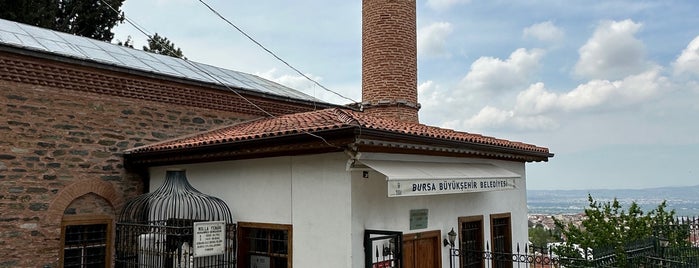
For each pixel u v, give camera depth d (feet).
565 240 52.54
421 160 32.86
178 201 34.58
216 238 31.50
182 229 30.81
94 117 38.78
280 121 37.99
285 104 51.16
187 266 30.94
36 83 35.96
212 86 44.98
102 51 46.19
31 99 35.76
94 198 38.65
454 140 31.81
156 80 41.78
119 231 35.45
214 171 35.45
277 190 31.40
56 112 36.83
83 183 37.76
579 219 54.44
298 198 30.17
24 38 41.37
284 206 30.89
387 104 59.88
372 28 62.13
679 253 41.19
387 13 61.52
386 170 27.35
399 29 61.41
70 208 37.32
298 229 29.99
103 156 39.01
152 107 42.04
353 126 25.04
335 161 28.55
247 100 47.03
